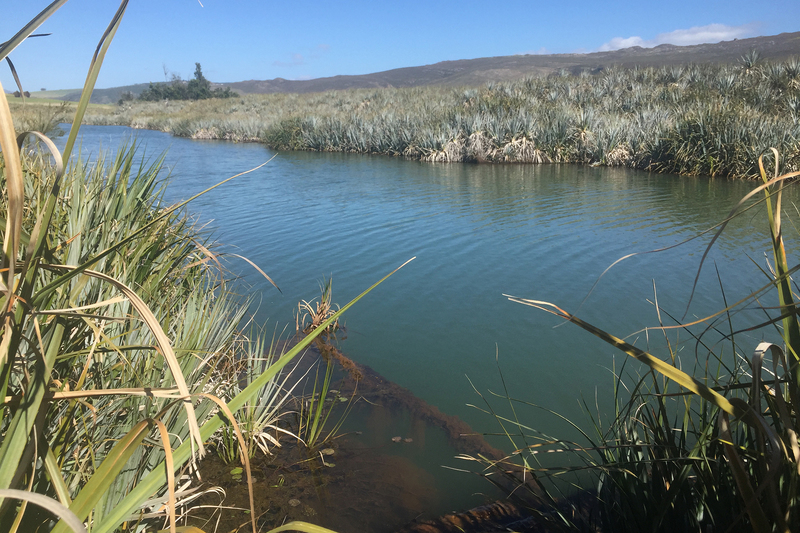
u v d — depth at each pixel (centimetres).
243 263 725
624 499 207
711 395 120
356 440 340
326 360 450
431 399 391
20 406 108
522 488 289
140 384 216
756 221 863
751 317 504
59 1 89
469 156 1903
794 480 132
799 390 135
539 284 627
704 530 186
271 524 259
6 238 93
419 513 272
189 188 1352
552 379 417
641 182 1335
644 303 557
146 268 319
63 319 123
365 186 1386
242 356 402
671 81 2605
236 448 317
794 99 1625
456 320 532
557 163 1795
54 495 151
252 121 3147
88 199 302
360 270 693
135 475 197
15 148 88
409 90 4000
